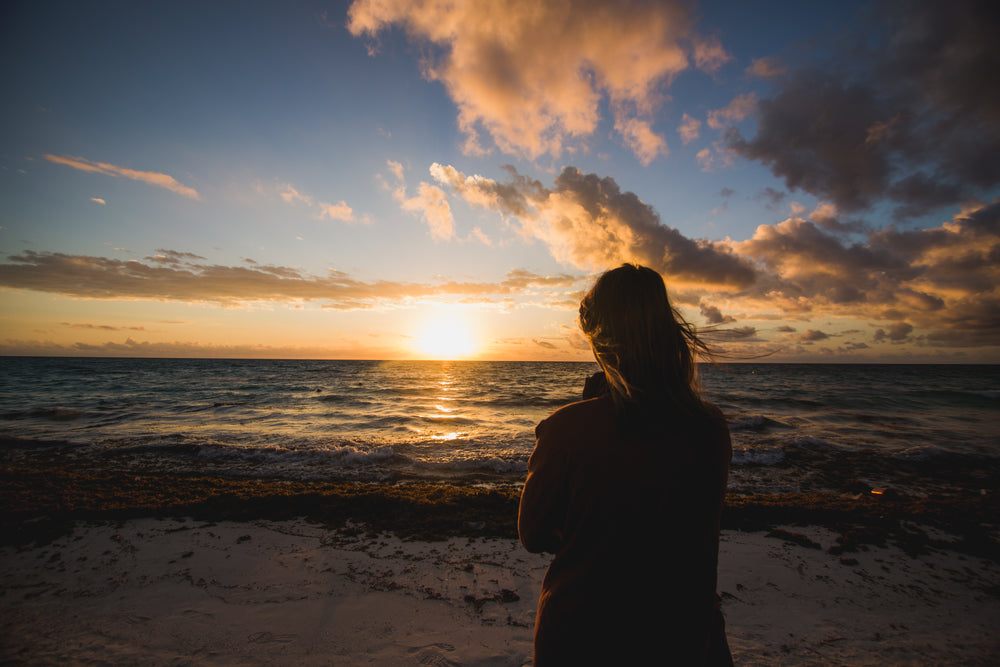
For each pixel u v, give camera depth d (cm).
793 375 6412
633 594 87
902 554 457
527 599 362
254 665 280
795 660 295
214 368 7100
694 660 89
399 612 341
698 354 106
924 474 930
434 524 518
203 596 360
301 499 573
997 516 560
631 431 90
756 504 586
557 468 94
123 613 335
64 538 463
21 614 331
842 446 1193
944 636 324
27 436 1243
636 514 87
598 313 103
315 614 337
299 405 2259
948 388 3656
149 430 1391
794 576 411
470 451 1069
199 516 529
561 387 3650
